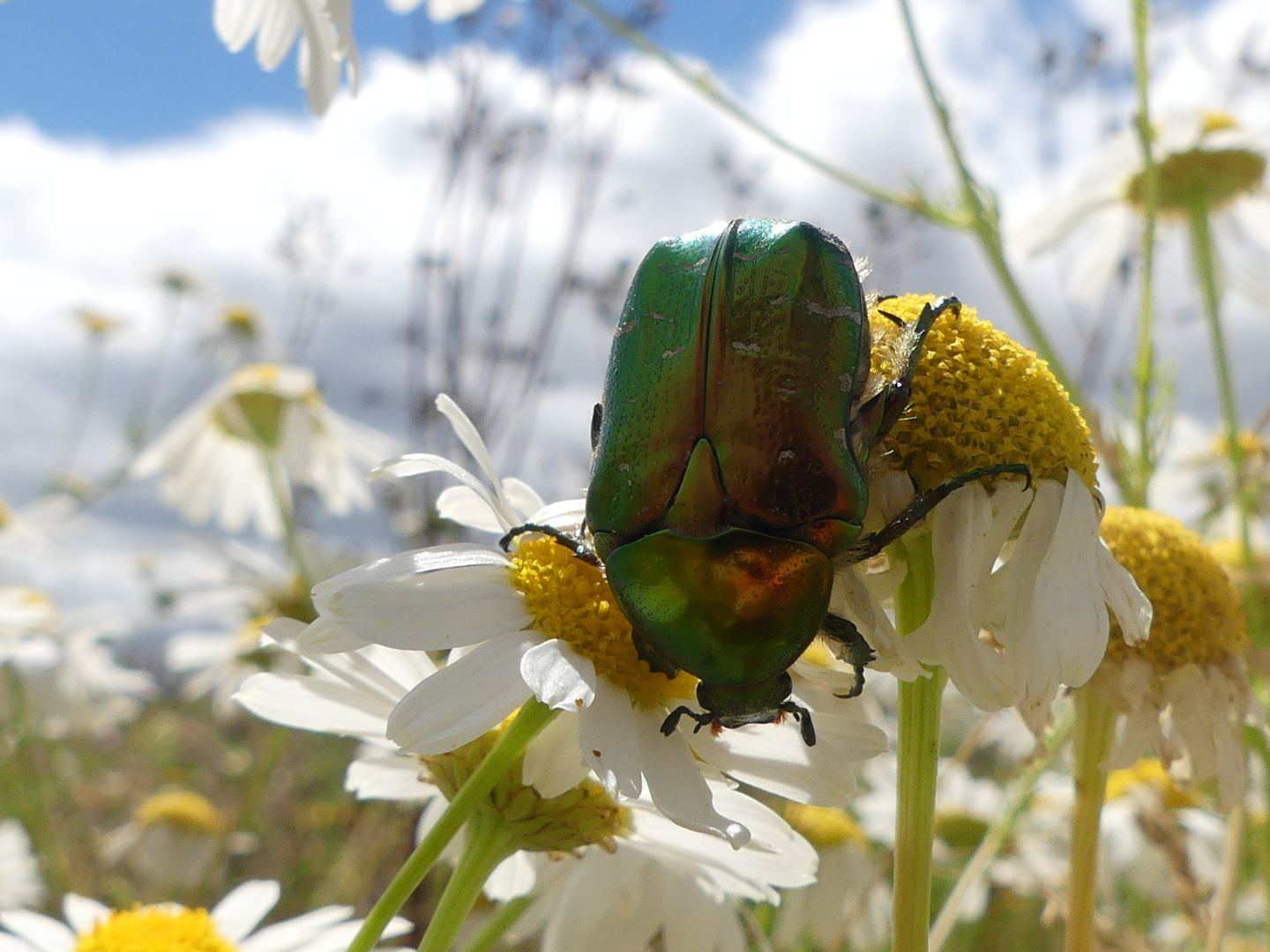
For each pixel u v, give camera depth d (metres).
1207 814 0.12
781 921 0.11
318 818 0.20
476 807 0.05
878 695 0.11
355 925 0.07
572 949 0.06
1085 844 0.06
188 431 0.17
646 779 0.05
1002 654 0.05
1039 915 0.13
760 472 0.05
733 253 0.05
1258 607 0.09
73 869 0.17
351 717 0.06
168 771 0.22
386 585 0.05
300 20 0.07
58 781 0.18
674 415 0.05
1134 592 0.05
